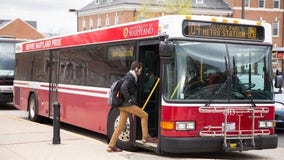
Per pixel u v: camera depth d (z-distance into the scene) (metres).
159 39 9.97
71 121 14.53
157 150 9.91
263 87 10.41
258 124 10.27
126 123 11.10
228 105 9.94
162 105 9.80
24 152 10.24
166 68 9.74
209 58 9.94
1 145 11.09
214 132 9.80
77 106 14.10
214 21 10.08
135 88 10.42
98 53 12.87
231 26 10.26
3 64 23.64
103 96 12.47
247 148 10.03
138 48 10.85
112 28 12.16
